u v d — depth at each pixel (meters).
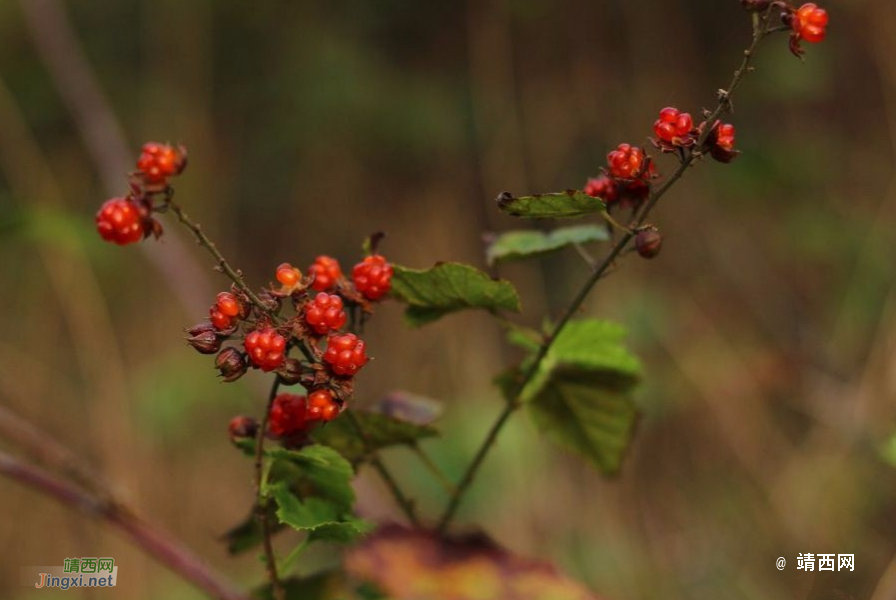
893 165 1.83
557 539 1.33
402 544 0.53
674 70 1.92
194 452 1.59
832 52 1.91
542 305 1.75
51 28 1.13
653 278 1.73
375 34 2.12
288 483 0.56
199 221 1.87
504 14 1.98
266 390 0.83
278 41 2.11
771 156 1.87
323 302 0.52
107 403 1.56
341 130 2.05
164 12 2.04
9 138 1.62
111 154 1.08
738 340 1.67
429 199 1.97
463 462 1.29
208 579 0.63
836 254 1.77
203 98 1.99
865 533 1.23
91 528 1.55
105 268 1.72
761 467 1.47
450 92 2.04
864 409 1.35
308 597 0.57
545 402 0.62
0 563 1.54
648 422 1.55
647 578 1.34
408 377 1.70
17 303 1.77
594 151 1.92
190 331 0.52
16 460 0.63
